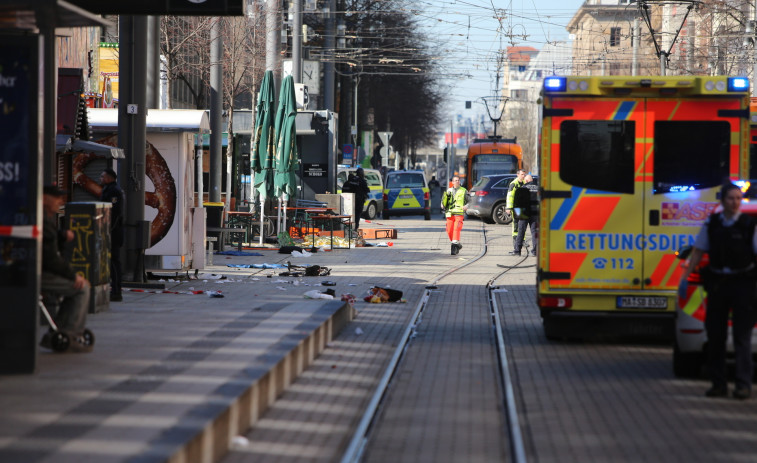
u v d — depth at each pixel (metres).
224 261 85.06
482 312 57.94
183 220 67.44
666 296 43.56
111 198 52.97
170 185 67.25
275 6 117.31
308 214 113.19
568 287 43.91
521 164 179.88
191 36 117.69
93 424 23.72
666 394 34.34
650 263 43.62
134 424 23.73
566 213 43.91
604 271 43.81
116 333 39.66
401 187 178.50
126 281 61.53
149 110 67.19
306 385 35.38
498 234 131.25
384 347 44.81
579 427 29.34
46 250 35.09
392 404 32.94
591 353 43.53
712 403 32.91
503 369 38.94
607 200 43.75
